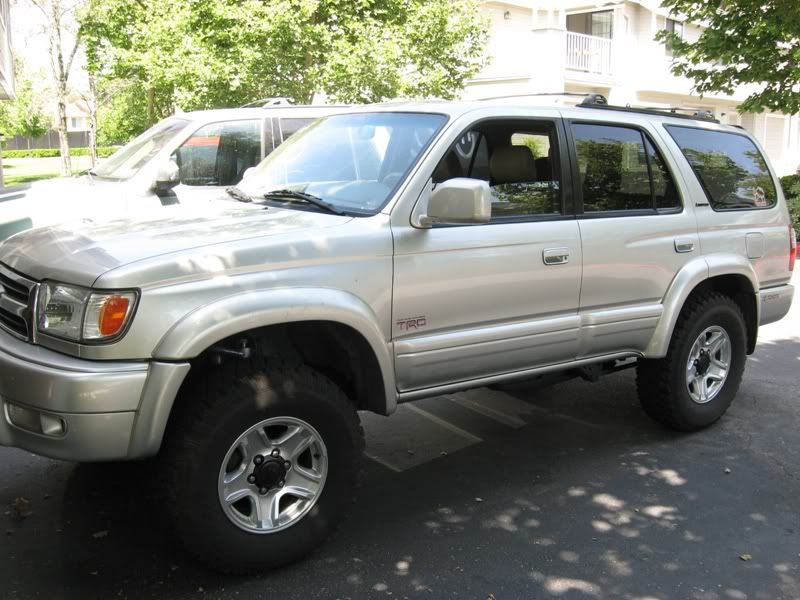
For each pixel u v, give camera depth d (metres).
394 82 14.48
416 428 5.38
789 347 7.73
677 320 5.03
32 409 3.10
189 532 3.21
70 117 70.44
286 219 3.74
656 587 3.45
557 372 4.76
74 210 7.31
